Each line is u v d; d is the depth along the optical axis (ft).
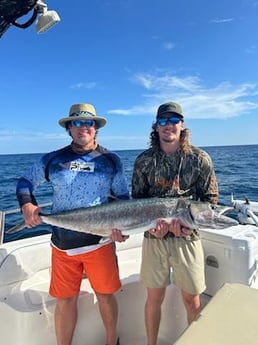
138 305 8.90
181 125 7.80
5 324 7.60
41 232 21.84
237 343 3.69
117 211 7.73
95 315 8.23
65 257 7.55
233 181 50.96
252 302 4.46
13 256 8.26
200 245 7.86
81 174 7.69
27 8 6.06
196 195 8.13
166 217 7.65
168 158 7.91
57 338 7.63
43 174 7.91
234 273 7.62
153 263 7.83
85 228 7.58
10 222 25.64
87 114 7.62
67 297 7.58
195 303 7.64
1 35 6.60
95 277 7.68
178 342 3.72
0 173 82.53
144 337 8.94
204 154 7.89
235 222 7.74
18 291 8.15
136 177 8.21
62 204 7.76
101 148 8.11
